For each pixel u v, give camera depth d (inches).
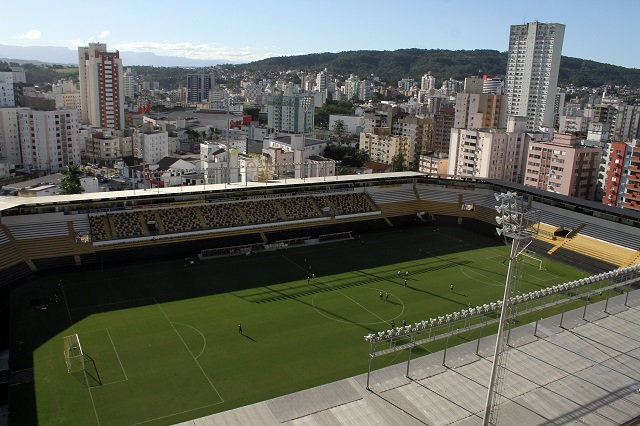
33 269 3841.0
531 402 2230.6
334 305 3503.9
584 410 2204.7
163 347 2878.9
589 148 6274.6
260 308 3420.3
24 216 4119.1
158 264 4143.7
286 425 1991.9
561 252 4645.7
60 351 2807.6
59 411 2303.2
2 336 3021.7
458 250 4800.7
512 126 7362.2
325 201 5359.3
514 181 7180.1
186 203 4704.7
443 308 3511.3
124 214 4463.6
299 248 4672.7
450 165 7529.5
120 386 2502.5
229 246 4520.2
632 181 6038.4
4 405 2375.7
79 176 6752.0
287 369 2699.3
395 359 2827.3
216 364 2726.4
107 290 3629.4
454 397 2230.6
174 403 2383.1
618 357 2637.8
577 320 3031.5
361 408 2123.5
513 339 2768.2
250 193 5000.0
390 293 3745.1
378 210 5472.4
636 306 3240.7
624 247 4485.7
